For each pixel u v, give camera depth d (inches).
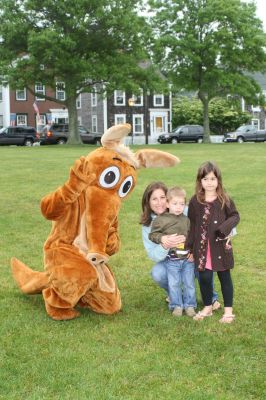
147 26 1437.0
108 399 128.0
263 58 1667.1
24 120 2075.5
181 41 1598.2
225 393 131.6
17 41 1370.6
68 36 1309.1
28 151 1040.8
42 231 321.1
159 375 140.3
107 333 168.4
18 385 135.0
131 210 380.2
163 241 177.9
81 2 1321.4
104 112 2066.9
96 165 170.6
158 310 190.7
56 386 134.0
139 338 164.4
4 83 1380.4
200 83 1669.5
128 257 263.1
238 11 1612.9
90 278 176.2
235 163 729.0
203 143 1545.3
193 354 153.3
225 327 172.7
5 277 230.2
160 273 189.5
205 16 1596.9
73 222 177.0
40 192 466.6
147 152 183.9
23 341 161.8
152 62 1590.8
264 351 155.3
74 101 1448.1
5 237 305.3
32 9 1342.3
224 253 175.0
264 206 393.1
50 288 182.4
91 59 1360.7
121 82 1346.0
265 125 2600.9
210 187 175.2
